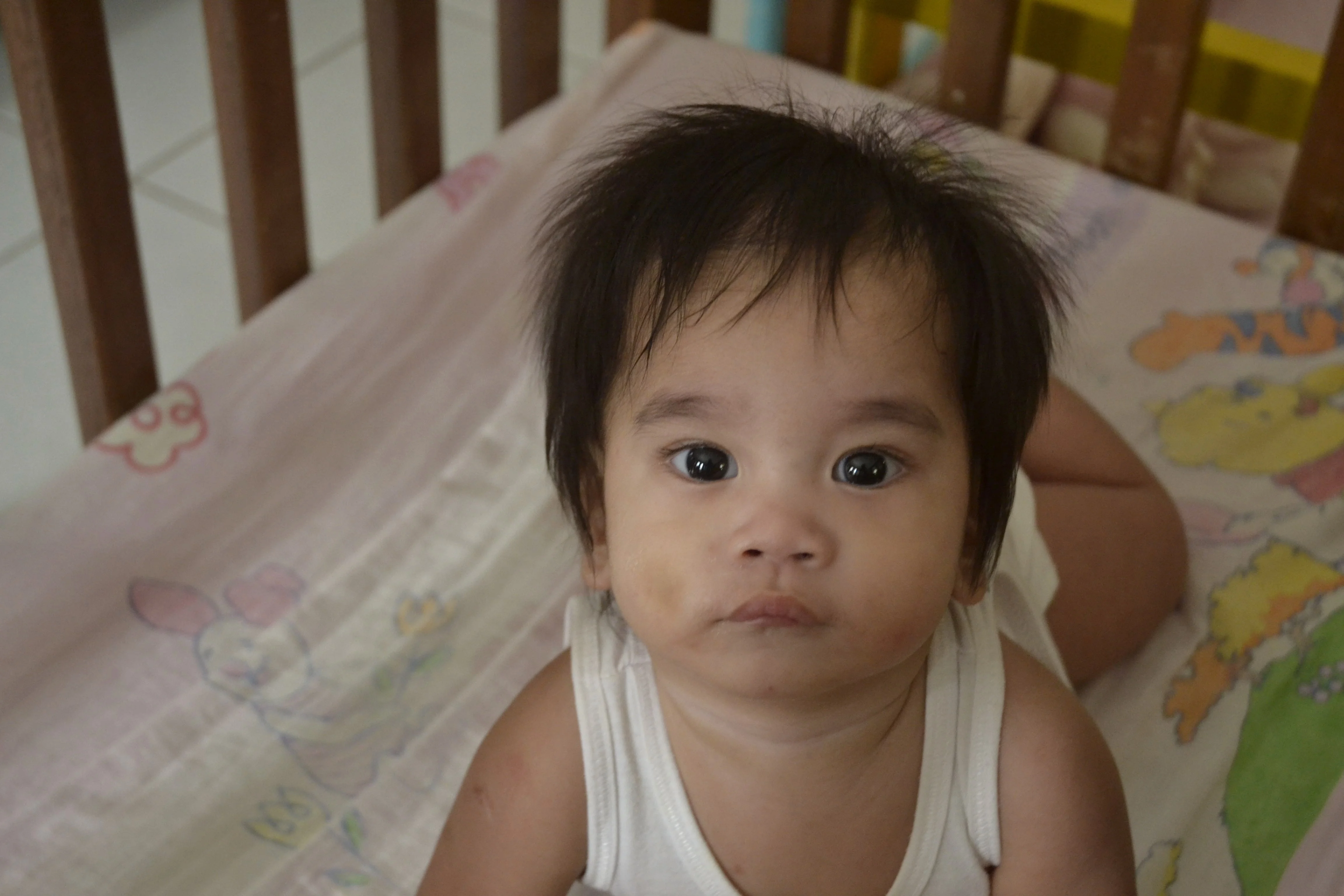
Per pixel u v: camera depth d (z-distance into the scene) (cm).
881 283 66
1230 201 165
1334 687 101
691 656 67
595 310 70
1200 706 102
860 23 170
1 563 109
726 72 149
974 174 75
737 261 67
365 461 122
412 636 110
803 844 77
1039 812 78
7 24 102
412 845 97
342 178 200
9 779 98
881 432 66
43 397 166
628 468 68
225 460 119
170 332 175
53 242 112
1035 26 149
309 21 228
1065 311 115
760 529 64
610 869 80
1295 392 124
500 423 125
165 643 107
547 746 78
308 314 130
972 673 78
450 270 135
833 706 72
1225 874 92
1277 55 143
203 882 94
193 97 210
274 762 101
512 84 153
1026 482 98
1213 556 112
